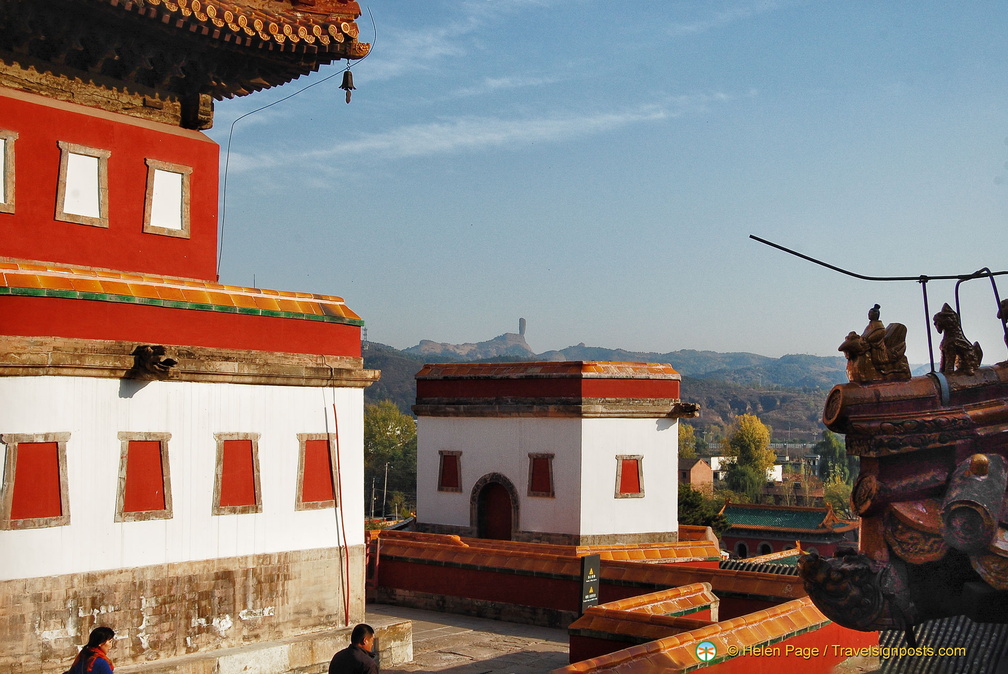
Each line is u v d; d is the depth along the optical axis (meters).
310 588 18.16
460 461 30.55
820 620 16.70
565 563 24.45
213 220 19.34
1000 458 8.87
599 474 27.83
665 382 29.25
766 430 145.88
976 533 8.37
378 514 107.62
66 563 14.50
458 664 20.14
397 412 118.25
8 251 16.28
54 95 17.44
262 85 20.25
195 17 16.94
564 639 22.94
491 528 29.89
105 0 15.98
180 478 16.11
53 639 14.29
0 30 16.55
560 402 27.92
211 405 16.67
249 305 17.55
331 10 19.05
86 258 17.25
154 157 18.39
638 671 13.02
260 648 16.77
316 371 18.28
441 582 26.81
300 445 18.12
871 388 9.16
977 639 11.21
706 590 18.91
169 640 15.77
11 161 16.41
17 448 14.06
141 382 15.62
